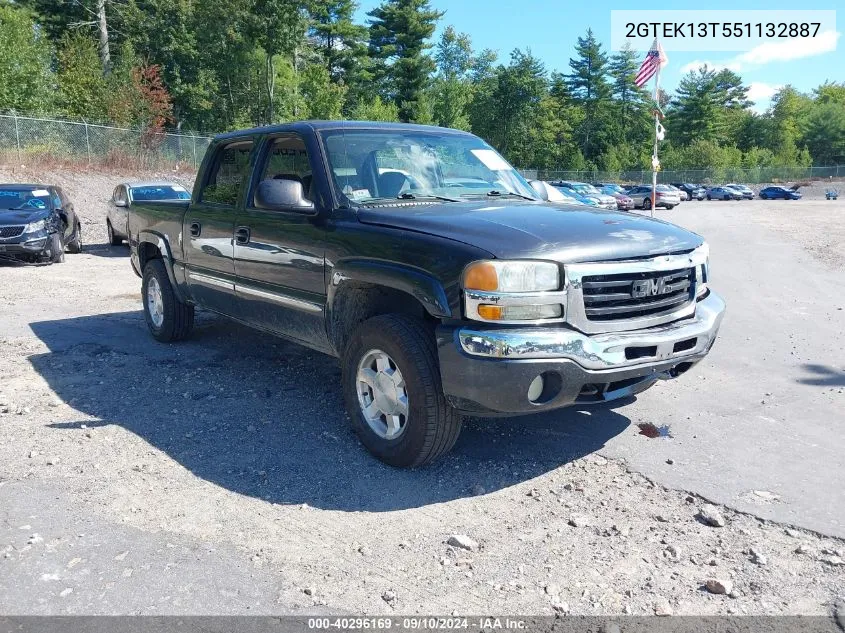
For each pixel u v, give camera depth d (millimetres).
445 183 4887
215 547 3215
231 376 5773
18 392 5348
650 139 95250
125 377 5734
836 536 3346
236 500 3674
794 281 11250
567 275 3523
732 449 4387
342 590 2895
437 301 3596
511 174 5320
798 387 5660
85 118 34000
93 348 6641
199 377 5738
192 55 45844
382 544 3264
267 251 4871
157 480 3889
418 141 5039
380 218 4133
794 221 27500
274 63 47688
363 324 4055
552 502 3697
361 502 3672
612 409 5117
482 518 3525
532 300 3473
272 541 3275
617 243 3746
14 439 4434
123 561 3082
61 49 39781
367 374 4125
